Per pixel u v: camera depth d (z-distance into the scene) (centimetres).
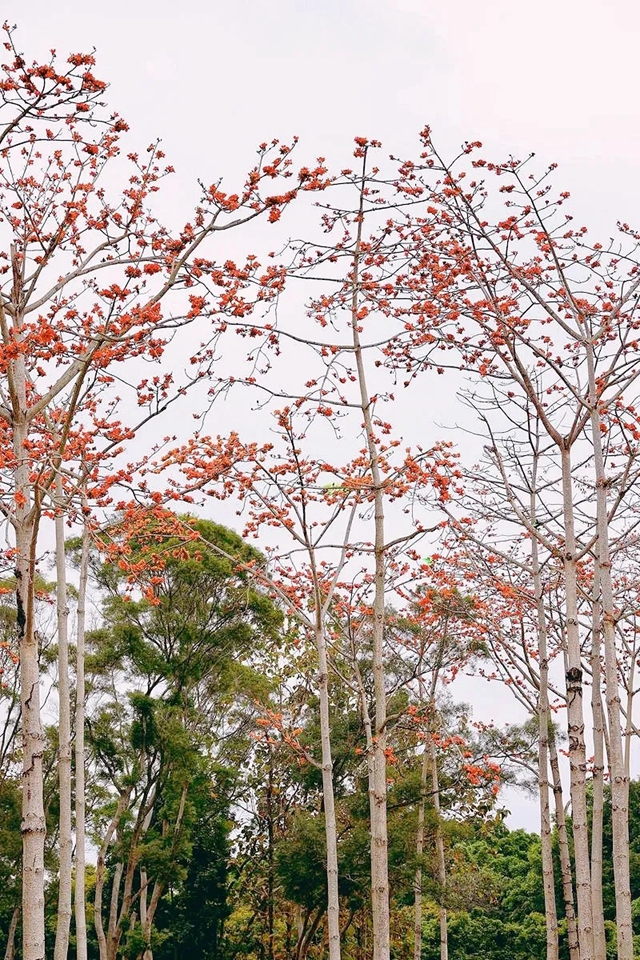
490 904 3669
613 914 3466
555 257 1327
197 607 2802
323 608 1545
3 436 1117
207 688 2975
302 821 2711
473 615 1827
